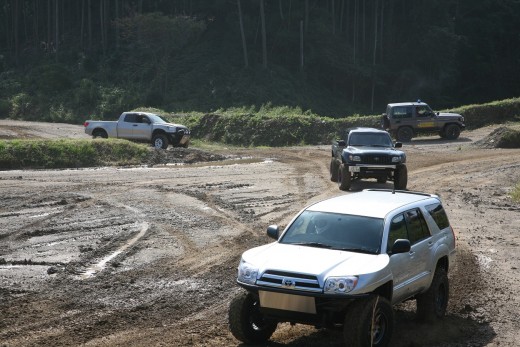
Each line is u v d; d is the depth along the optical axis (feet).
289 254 47.26
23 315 54.44
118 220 100.78
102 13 505.66
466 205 122.52
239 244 86.22
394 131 252.83
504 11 554.05
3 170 168.04
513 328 54.08
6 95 437.58
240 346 47.91
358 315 43.04
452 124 255.70
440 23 524.11
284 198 126.62
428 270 53.01
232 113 310.24
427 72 517.55
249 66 477.36
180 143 222.07
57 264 73.82
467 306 59.11
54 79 440.04
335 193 134.00
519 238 94.27
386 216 50.62
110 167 177.99
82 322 52.95
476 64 521.65
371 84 504.02
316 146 258.57
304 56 506.48
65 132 299.79
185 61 479.82
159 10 535.60
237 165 184.44
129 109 415.03
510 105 302.86
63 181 145.38
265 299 44.70
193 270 72.28
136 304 58.70
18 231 91.81
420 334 51.65
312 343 48.83
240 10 476.95
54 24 542.16
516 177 161.17
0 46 557.74
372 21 546.67
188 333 50.75
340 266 44.98
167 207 113.19
